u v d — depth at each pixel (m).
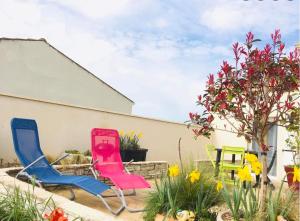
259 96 3.52
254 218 3.24
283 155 9.23
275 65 3.44
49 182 4.88
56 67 16.33
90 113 9.57
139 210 4.82
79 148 9.27
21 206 2.65
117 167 6.46
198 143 12.85
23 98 8.13
